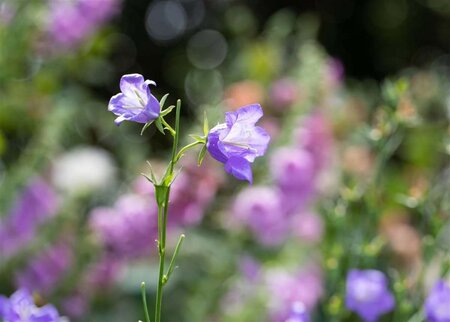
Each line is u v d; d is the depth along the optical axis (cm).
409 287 138
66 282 176
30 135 205
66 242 177
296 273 167
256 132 105
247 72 215
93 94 317
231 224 178
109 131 228
